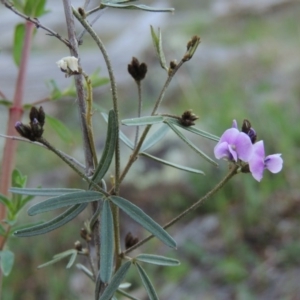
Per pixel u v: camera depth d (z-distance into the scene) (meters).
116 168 0.63
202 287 1.48
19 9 0.83
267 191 1.76
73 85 0.83
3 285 1.54
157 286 1.52
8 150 0.81
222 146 0.64
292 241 1.56
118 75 3.40
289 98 2.51
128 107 3.17
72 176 2.18
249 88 2.73
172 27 4.40
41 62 3.19
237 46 3.69
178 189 1.96
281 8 4.29
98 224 0.66
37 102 0.82
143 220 0.62
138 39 3.94
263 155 0.64
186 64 3.41
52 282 1.54
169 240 0.61
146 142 0.69
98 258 0.66
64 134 0.84
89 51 3.68
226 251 1.59
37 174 2.27
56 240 1.68
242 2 4.36
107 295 0.63
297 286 1.40
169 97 3.19
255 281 1.46
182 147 2.17
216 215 1.77
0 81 2.87
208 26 4.25
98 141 2.52
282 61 3.17
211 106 2.59
